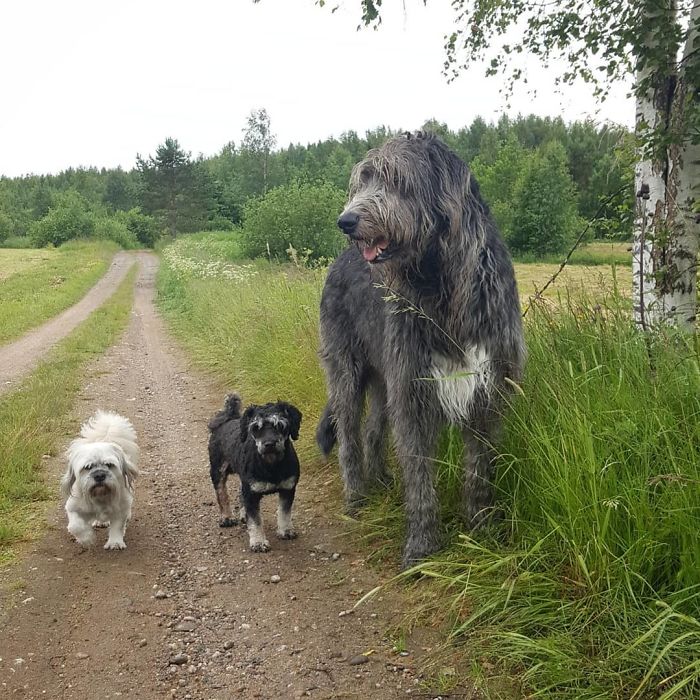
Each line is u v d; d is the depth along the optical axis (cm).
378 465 552
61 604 411
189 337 1667
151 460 728
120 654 358
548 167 4144
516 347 411
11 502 573
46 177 14712
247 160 8575
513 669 316
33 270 4306
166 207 8631
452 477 479
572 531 345
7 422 791
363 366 539
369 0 592
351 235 376
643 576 319
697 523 309
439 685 315
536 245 4191
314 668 338
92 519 500
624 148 500
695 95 467
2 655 354
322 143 10606
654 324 451
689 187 495
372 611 388
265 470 482
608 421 374
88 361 1392
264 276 1527
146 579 447
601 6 538
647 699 276
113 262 5634
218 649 361
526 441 413
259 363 1028
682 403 356
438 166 391
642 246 502
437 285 398
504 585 344
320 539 502
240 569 459
